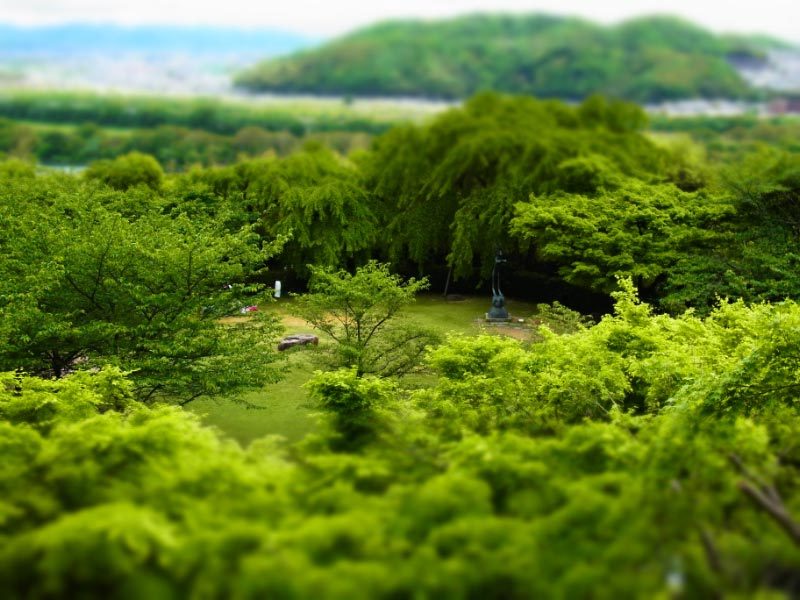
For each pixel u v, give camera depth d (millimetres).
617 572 3584
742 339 13695
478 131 36719
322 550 3867
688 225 26375
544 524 4055
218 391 15453
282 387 19297
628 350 13930
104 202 26719
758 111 94562
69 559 3732
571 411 11297
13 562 3852
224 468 5152
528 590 3518
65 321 14391
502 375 12695
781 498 4762
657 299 25750
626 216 26328
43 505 4770
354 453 6301
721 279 23438
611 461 5559
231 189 36469
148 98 109375
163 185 38969
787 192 26094
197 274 15648
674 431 6719
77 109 102438
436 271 37625
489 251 32781
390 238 35750
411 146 37906
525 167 33344
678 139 46375
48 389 11930
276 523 4422
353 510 4320
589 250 25969
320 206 33938
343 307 18562
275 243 17188
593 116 43656
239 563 3719
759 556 3643
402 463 5621
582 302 32750
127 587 3688
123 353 15047
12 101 103500
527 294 35094
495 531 3945
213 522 4316
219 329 16328
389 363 18312
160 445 6141
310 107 114500
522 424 8492
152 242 15695
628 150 35688
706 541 3734
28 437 6852
